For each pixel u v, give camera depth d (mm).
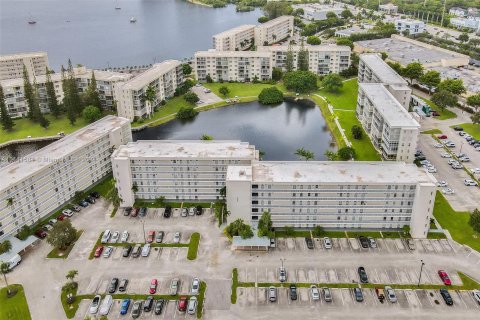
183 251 175125
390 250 174500
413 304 149875
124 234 182375
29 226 187875
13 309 150250
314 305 150125
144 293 156000
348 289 156375
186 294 155000
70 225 177500
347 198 180125
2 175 183375
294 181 176750
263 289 156625
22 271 166625
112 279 161375
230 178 178750
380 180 177625
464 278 160000
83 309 149875
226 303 151125
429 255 171500
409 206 180375
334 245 177500
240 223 178500
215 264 168250
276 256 171875
